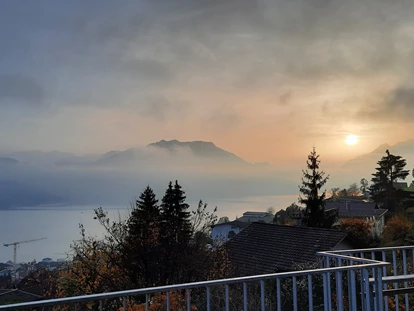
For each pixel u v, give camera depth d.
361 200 51.72
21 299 12.66
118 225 10.94
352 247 16.92
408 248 5.35
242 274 14.59
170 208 11.70
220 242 11.97
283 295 8.03
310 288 3.66
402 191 45.94
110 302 6.84
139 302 7.57
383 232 27.94
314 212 30.30
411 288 4.32
